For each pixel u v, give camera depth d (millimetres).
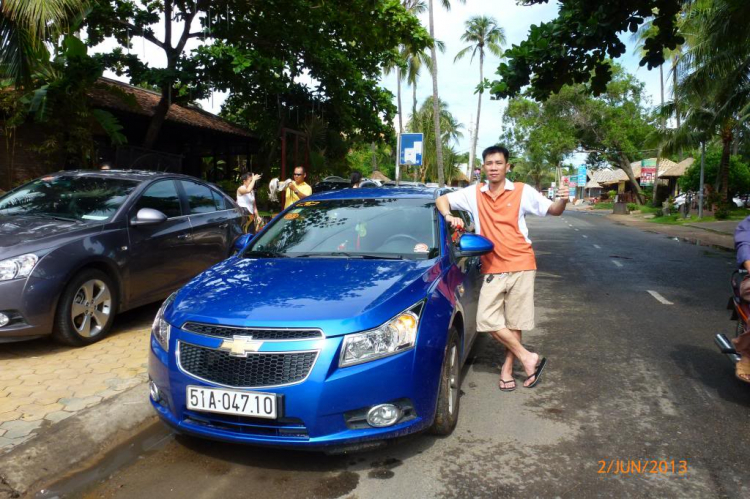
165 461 3178
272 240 4328
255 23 14898
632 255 13203
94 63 10094
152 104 14953
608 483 2924
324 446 2807
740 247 3906
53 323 4672
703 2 16422
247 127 19031
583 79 9562
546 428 3609
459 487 2881
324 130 18891
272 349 2824
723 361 5035
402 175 48312
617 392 4266
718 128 26891
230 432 2896
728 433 3533
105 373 4324
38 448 3096
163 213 5793
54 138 10031
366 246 4059
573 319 6656
